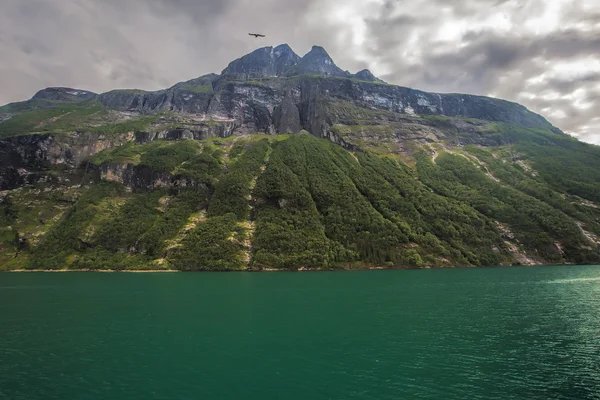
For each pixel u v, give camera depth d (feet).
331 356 151.84
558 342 169.37
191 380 128.47
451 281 394.11
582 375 131.03
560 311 235.61
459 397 114.21
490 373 133.08
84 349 163.63
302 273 506.48
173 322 211.41
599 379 127.54
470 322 207.31
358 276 458.09
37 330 196.44
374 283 381.19
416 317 220.23
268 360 147.74
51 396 116.67
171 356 153.38
